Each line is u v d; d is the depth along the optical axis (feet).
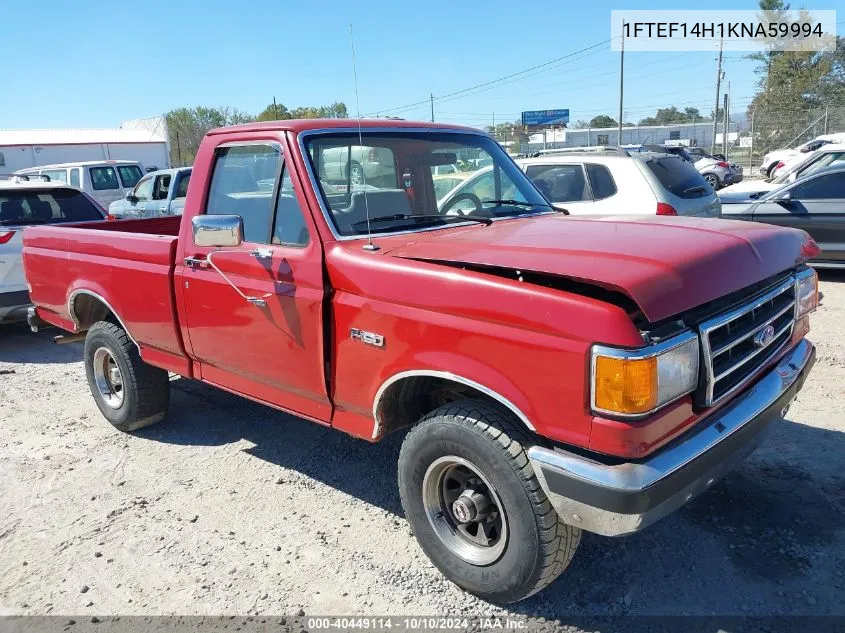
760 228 10.60
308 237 11.17
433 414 9.84
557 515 8.86
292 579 10.84
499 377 8.69
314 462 14.97
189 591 10.64
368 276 10.10
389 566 11.09
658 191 23.70
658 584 10.26
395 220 11.93
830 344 20.65
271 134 11.84
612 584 10.31
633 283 7.82
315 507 13.07
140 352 15.51
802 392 16.98
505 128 150.20
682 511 12.03
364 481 14.05
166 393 16.61
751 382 9.98
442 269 9.32
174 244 13.60
